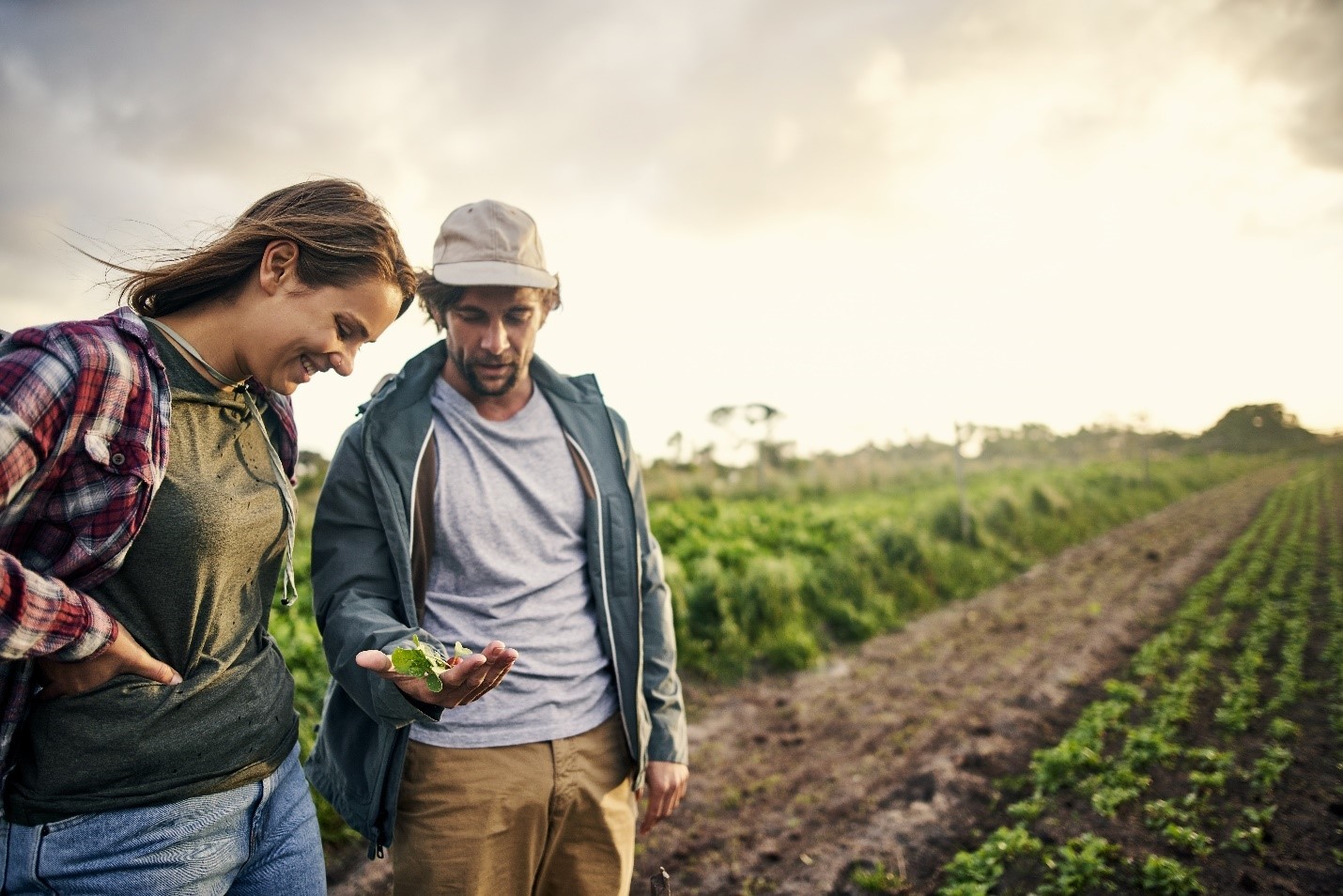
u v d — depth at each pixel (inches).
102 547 52.4
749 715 269.3
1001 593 478.6
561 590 90.8
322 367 64.5
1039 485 835.4
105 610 55.6
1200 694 273.1
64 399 49.5
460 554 88.0
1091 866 151.3
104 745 55.7
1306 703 258.7
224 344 61.2
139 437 53.1
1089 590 482.3
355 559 84.9
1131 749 214.5
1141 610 422.0
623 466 97.6
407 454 86.4
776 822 188.1
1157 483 1382.9
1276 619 380.2
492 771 83.7
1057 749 212.2
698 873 164.9
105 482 52.0
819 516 644.1
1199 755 206.4
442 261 86.0
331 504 86.5
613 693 93.3
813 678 311.0
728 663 314.3
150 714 57.2
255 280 60.6
